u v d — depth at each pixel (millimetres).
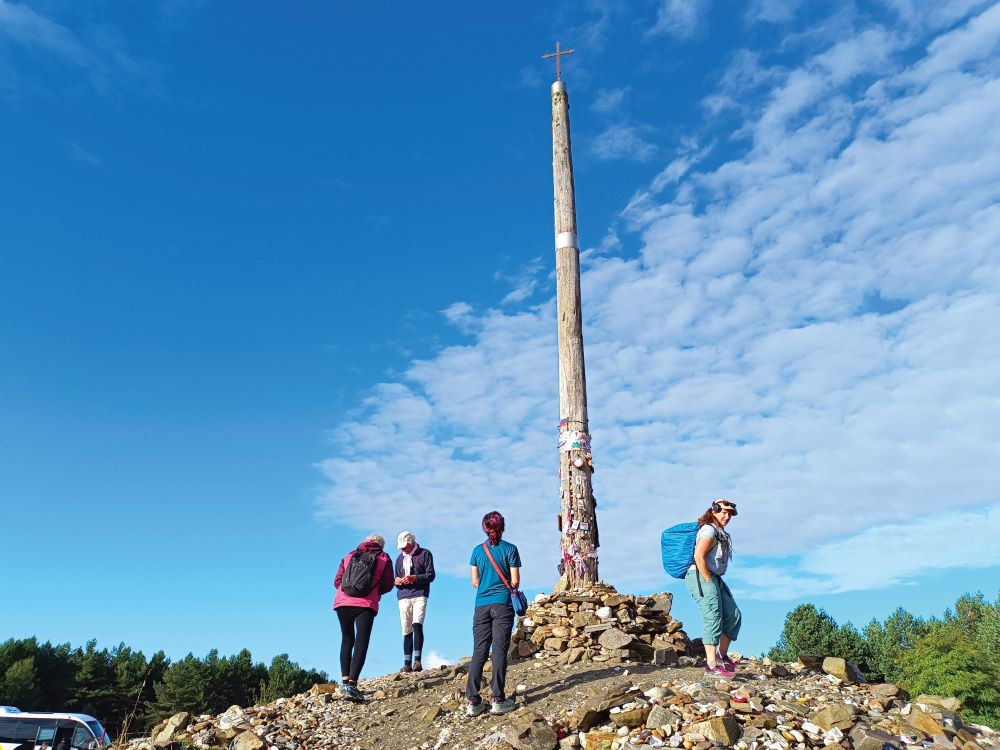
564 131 13258
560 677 8469
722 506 7855
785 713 6574
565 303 12211
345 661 9102
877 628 53812
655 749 5996
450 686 9031
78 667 50812
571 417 11555
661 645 9633
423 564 10750
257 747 7445
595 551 11016
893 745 6039
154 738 8258
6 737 12578
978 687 37500
